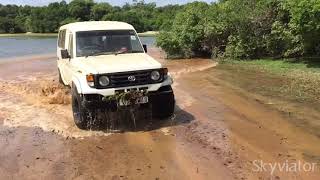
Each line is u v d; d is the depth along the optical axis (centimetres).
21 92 775
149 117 549
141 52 572
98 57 544
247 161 395
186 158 408
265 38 1165
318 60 1042
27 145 459
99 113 512
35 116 584
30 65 1263
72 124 536
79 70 514
